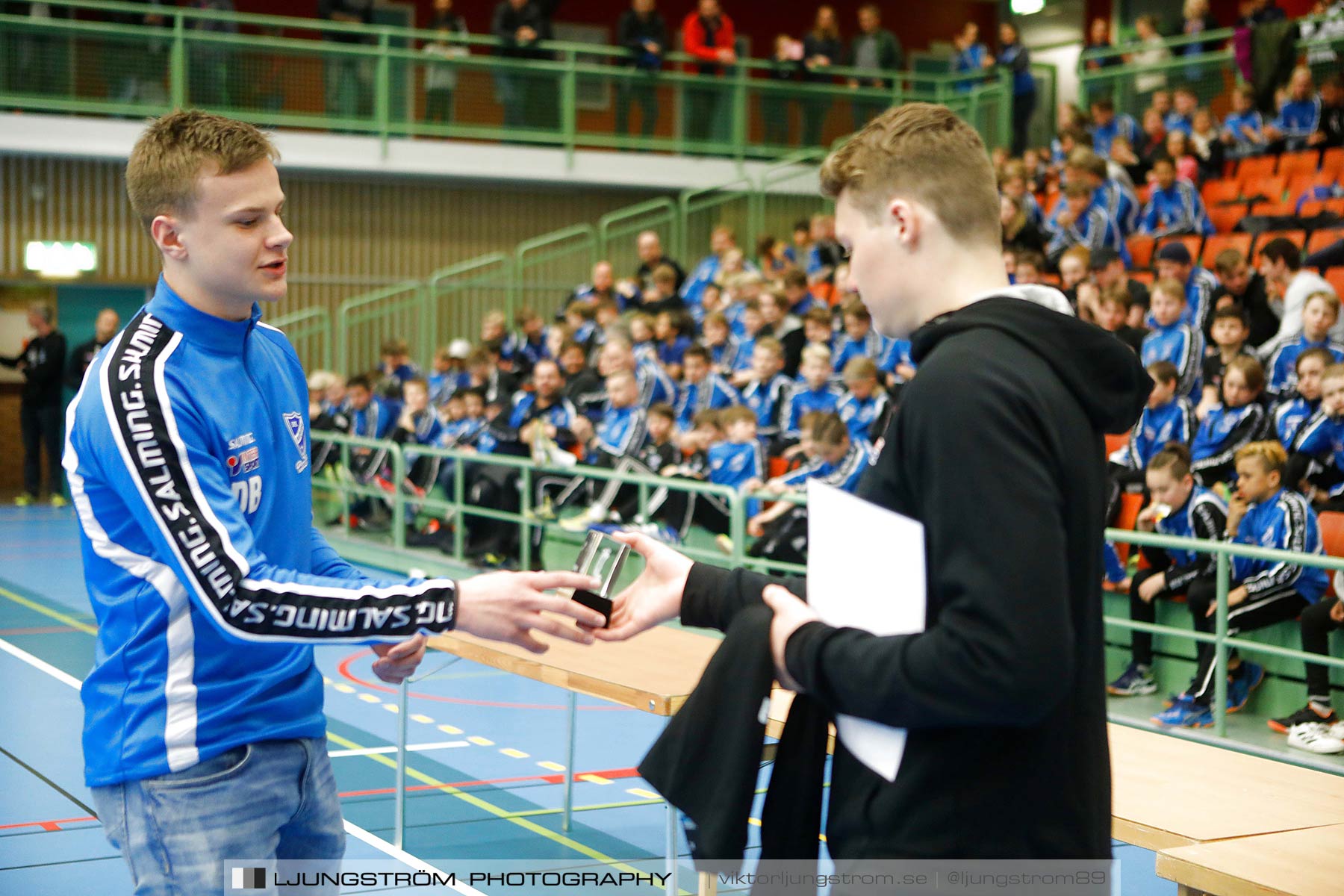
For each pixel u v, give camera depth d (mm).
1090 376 1492
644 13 15539
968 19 22219
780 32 21328
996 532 1373
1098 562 1515
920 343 1552
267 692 2092
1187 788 2867
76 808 4973
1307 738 5805
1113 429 1560
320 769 2215
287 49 14289
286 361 2268
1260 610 6086
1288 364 7781
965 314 1509
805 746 1665
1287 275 8250
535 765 5785
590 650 4082
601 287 13328
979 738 1483
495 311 13516
